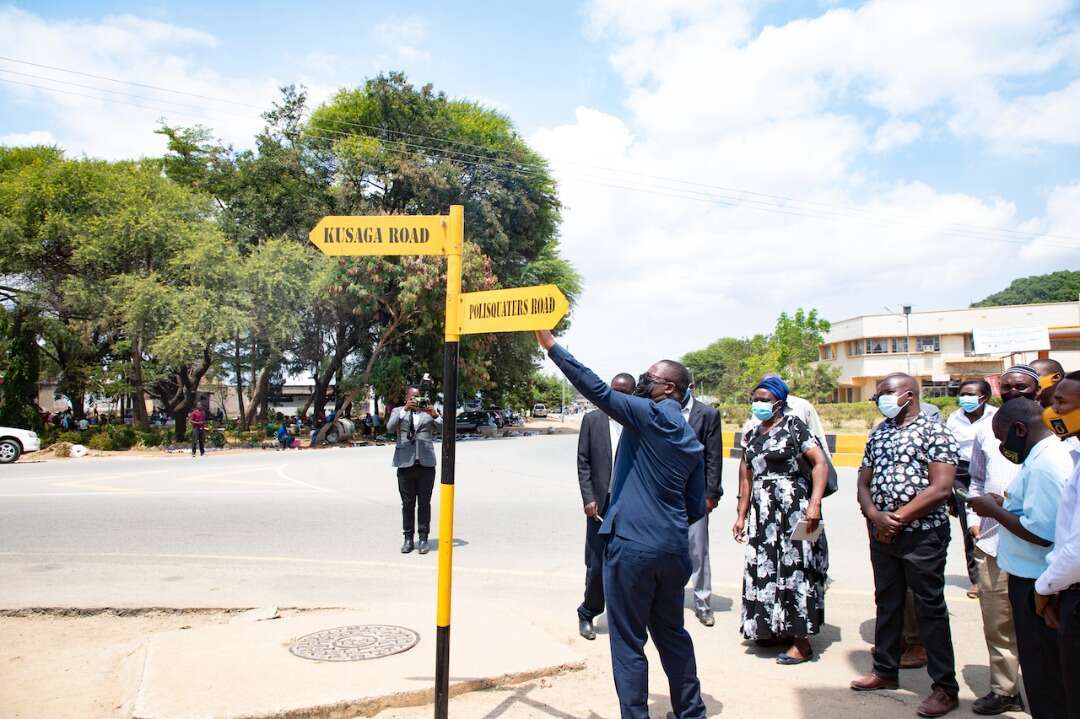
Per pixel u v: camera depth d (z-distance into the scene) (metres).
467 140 38.97
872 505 4.41
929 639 4.12
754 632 4.93
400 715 3.83
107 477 15.40
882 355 57.53
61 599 6.14
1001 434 3.56
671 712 4.08
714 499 5.74
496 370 41.47
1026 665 3.33
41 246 28.64
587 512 5.41
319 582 6.83
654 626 3.67
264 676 4.15
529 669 4.39
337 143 35.22
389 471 16.70
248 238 36.12
